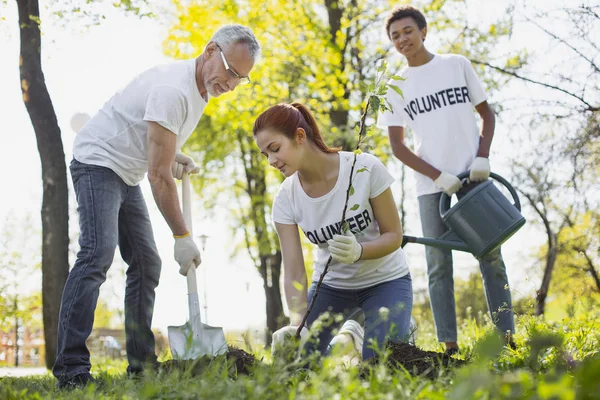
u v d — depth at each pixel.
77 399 2.38
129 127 3.30
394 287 3.27
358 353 3.26
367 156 3.24
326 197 3.21
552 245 6.59
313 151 3.14
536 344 2.38
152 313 3.53
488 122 4.38
